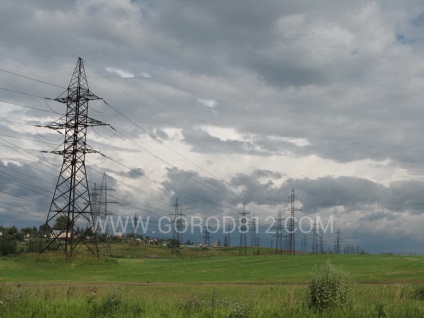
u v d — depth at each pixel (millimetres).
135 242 169375
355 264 89375
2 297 17891
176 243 167000
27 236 173250
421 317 15797
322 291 18828
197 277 65812
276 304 18500
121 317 16281
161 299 23141
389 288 34500
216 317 16203
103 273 70000
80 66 78938
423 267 81750
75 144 78625
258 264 92688
